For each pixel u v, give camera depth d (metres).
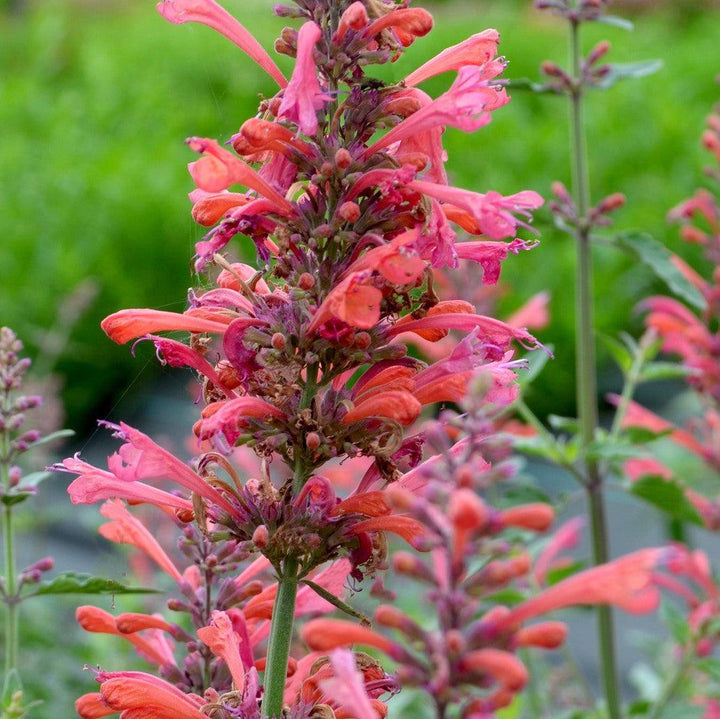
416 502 0.58
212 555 0.72
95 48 3.72
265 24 3.11
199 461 0.68
